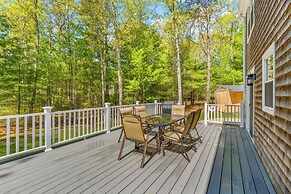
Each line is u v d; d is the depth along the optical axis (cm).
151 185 261
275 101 284
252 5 598
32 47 1112
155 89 1644
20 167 318
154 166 330
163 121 428
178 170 314
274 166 274
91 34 1276
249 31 670
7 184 260
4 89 995
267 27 353
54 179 276
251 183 274
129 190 246
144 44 1473
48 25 1252
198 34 1664
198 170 316
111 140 500
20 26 1031
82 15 1227
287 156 221
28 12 1052
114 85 1595
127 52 1468
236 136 579
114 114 645
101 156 377
